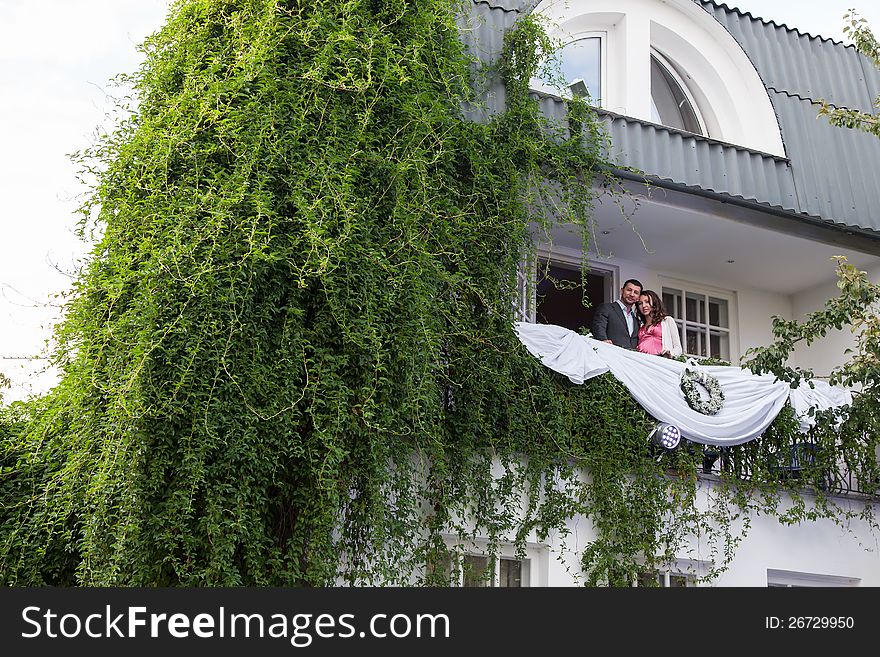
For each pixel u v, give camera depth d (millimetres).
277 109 7922
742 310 13117
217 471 7051
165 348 7102
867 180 12422
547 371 9297
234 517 7105
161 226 7457
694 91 12812
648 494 9320
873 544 10719
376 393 7824
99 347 7320
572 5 11867
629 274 12406
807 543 10336
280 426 7332
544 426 8961
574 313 14352
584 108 10234
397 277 8070
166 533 6863
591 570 9000
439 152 8648
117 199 7738
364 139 8258
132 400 6898
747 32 13000
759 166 11641
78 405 7227
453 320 8562
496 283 8992
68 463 7160
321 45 8328
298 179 7793
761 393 10266
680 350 10969
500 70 10094
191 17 8328
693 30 12570
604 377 9523
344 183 7887
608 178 10273
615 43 12320
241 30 8125
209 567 6938
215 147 7668
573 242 11773
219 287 7301
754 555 9961
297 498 7414
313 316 7809
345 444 7629
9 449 7527
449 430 8570
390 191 8352
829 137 12523
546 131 10023
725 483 9938
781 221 11484
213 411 7090
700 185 11055
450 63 9266
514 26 10281
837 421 10406
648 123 11023
